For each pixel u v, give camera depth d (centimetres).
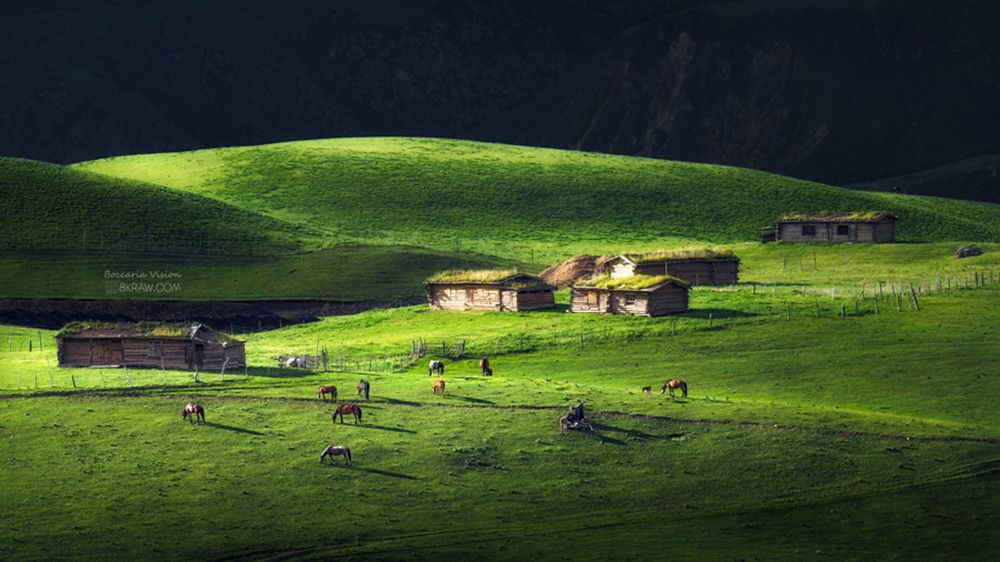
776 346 8694
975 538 4528
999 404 6694
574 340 9444
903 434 5888
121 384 7262
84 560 4344
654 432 5981
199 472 5372
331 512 4888
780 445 5716
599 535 4634
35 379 7562
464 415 6331
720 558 4375
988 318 9269
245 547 4491
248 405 6594
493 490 5166
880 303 10156
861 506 4925
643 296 10206
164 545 4503
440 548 4481
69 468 5425
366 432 6000
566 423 6019
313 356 8981
